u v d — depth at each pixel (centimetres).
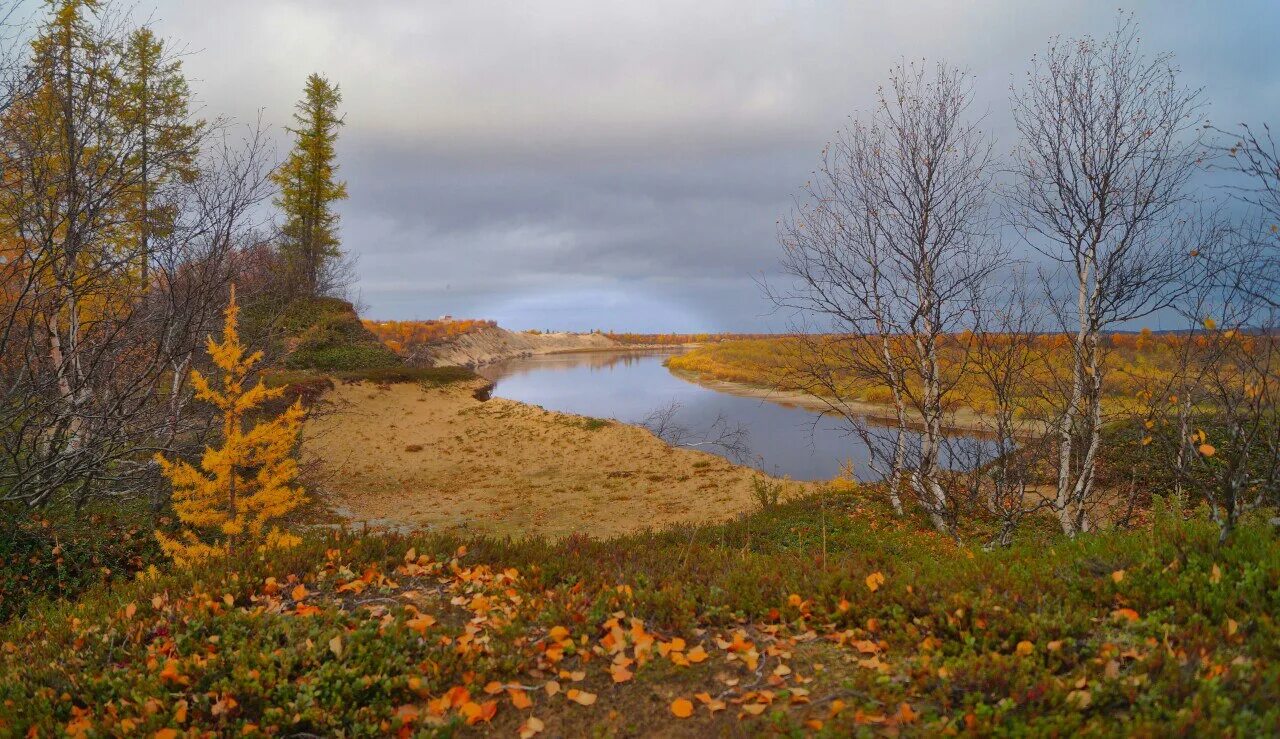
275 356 1413
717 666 442
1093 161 1084
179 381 1123
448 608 568
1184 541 522
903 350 1234
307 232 3938
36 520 951
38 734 402
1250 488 773
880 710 362
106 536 980
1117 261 1052
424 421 2914
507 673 445
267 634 490
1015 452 1064
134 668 461
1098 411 1056
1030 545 659
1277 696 312
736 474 2077
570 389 5281
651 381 5934
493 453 2494
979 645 420
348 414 2856
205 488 864
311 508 1692
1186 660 353
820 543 1028
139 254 1031
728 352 7281
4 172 918
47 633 544
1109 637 408
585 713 401
